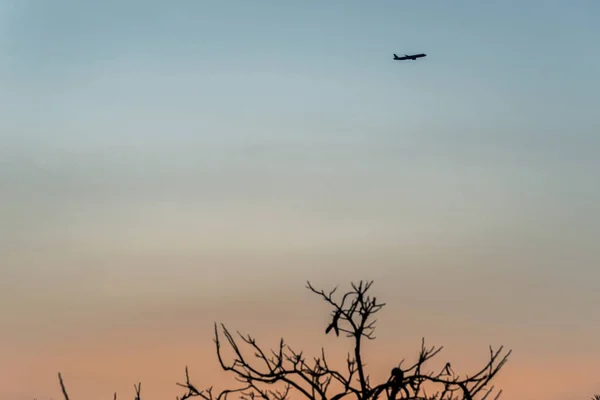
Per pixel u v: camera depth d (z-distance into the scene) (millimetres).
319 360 37031
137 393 35500
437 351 36062
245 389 36500
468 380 34812
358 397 35156
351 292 37250
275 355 37344
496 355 35375
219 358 37062
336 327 36938
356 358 36469
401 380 34656
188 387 36688
